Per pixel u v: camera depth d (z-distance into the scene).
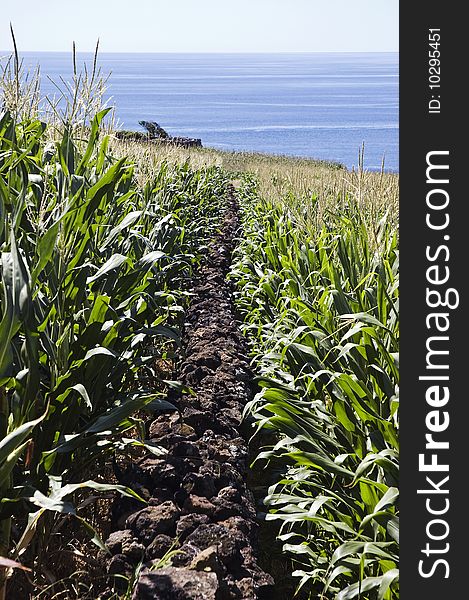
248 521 3.88
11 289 3.06
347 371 3.98
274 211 10.17
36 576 3.43
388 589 3.02
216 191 19.14
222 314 8.09
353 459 3.65
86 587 3.37
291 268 5.81
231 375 6.07
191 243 9.98
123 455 4.55
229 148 80.88
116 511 3.93
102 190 3.87
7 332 2.99
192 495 3.95
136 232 5.10
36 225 3.94
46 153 5.32
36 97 5.19
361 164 5.19
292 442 3.67
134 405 3.55
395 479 3.13
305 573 3.51
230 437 5.02
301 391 4.52
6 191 3.47
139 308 4.70
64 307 3.91
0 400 3.29
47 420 3.54
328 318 4.41
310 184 10.00
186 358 6.47
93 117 4.45
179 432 4.80
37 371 3.29
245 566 3.45
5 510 3.10
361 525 2.91
